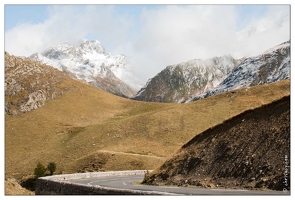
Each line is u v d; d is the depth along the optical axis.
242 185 28.41
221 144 34.91
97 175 58.22
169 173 37.03
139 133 126.88
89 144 121.69
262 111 34.72
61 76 197.75
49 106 169.12
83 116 167.38
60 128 144.62
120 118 168.75
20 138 134.12
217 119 131.75
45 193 34.12
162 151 111.94
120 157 91.44
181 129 127.44
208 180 31.83
